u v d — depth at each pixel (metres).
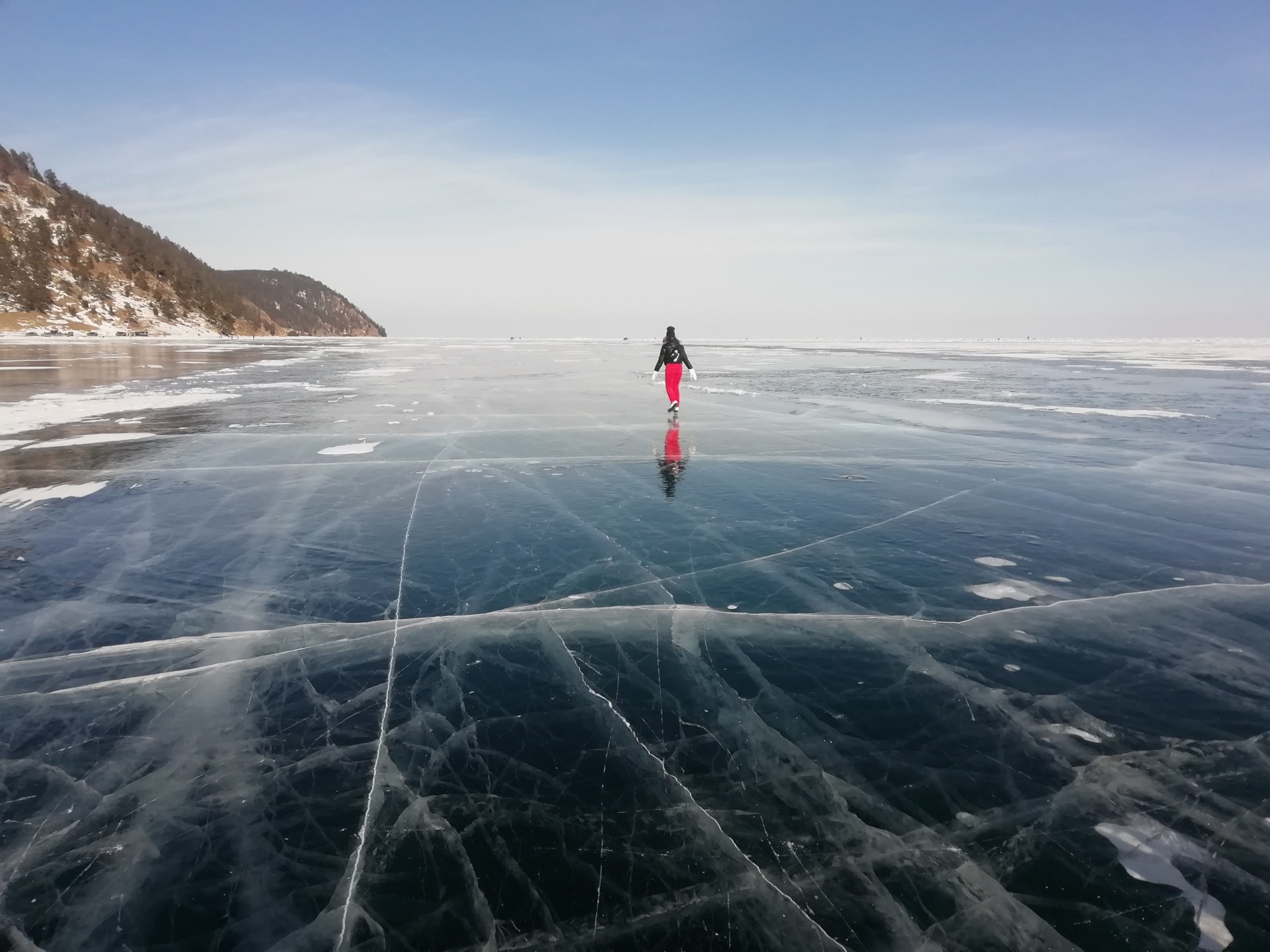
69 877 2.00
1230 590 4.16
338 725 2.76
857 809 2.27
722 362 30.61
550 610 3.85
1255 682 3.09
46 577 4.29
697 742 2.64
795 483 6.85
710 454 8.30
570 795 2.34
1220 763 2.51
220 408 12.20
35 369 21.09
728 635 3.56
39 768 2.49
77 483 6.66
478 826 2.19
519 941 1.77
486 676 3.14
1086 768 2.48
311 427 10.09
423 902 1.90
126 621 3.68
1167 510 5.91
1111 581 4.30
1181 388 17.06
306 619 3.72
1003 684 3.07
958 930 1.80
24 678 3.10
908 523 5.52
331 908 1.88
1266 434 9.84
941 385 18.20
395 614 3.79
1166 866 2.03
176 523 5.41
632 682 3.10
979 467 7.65
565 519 5.59
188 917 1.86
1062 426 10.63
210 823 2.21
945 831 2.17
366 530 5.26
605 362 29.50
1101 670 3.20
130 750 2.60
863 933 1.79
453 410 12.28
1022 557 4.73
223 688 3.04
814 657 3.33
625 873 1.99
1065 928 1.81
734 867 2.02
